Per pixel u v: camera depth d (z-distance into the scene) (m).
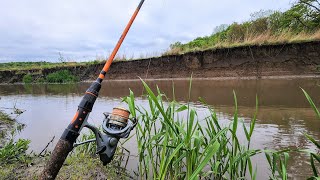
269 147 0.61
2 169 0.52
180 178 0.48
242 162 0.45
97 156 0.58
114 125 0.36
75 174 0.50
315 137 0.67
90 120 0.94
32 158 0.58
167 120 0.43
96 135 0.36
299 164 0.53
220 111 1.00
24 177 0.49
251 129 0.43
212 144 0.40
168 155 0.48
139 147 0.52
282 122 0.81
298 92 1.34
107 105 1.25
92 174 0.50
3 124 0.92
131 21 0.40
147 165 0.50
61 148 0.34
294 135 0.69
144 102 1.27
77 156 0.57
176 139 0.47
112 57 0.37
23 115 1.09
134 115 0.51
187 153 0.42
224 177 0.44
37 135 0.79
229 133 0.71
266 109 1.00
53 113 1.12
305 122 0.80
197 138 0.42
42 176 0.34
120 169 0.54
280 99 1.19
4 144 0.70
